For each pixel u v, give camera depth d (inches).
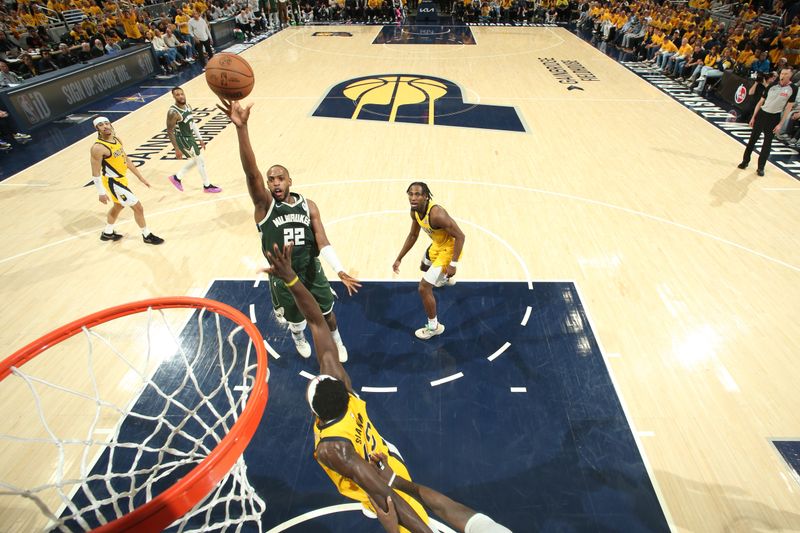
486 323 193.3
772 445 146.5
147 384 166.9
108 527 66.9
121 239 248.4
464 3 870.4
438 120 404.8
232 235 251.1
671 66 540.7
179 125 266.7
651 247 238.8
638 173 312.7
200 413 155.9
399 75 536.7
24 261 231.0
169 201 283.1
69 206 279.9
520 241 243.4
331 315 165.9
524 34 770.2
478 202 278.5
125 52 514.0
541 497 132.6
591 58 621.3
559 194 287.3
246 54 637.9
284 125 394.3
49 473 138.4
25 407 158.2
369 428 96.7
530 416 155.9
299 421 154.9
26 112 387.2
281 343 184.1
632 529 125.0
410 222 260.5
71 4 685.3
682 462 141.8
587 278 217.9
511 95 470.0
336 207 274.1
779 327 190.7
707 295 207.6
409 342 184.7
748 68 436.8
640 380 168.6
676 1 784.9
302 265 150.7
